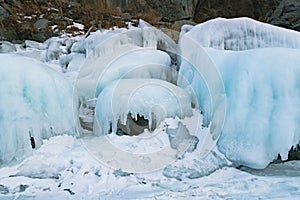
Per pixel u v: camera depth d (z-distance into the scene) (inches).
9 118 203.3
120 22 467.8
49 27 442.9
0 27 428.1
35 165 200.7
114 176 197.9
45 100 221.1
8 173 195.8
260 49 219.1
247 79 211.8
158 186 189.5
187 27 325.7
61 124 229.9
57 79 235.1
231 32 276.2
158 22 477.4
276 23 461.4
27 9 454.9
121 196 172.7
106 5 483.8
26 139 207.6
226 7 524.7
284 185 185.9
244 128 208.2
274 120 201.2
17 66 215.5
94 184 190.5
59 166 202.1
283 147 198.2
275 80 205.6
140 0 498.9
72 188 186.2
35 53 375.2
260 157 202.8
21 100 209.9
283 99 202.4
